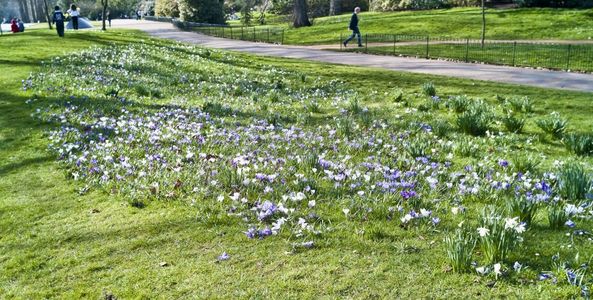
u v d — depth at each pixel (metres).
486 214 4.80
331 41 30.92
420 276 3.94
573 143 7.60
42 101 10.40
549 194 5.57
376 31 33.91
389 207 5.16
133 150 7.10
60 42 23.42
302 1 40.72
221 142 7.55
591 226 4.86
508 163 6.84
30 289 3.89
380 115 10.01
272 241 4.58
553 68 18.62
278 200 5.46
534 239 4.59
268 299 3.68
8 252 4.48
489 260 4.09
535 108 11.10
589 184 5.53
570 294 3.63
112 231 4.82
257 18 57.38
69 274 4.10
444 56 22.73
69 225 4.98
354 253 4.34
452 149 7.54
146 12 86.75
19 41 23.34
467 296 3.66
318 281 3.90
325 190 5.75
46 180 6.22
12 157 7.10
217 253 4.38
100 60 16.69
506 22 32.56
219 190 5.70
